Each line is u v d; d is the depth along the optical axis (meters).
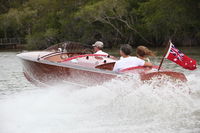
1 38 83.62
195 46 50.91
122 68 8.37
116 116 6.78
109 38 62.62
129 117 6.65
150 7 51.88
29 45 69.50
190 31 51.19
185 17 44.94
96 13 55.81
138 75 7.63
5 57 36.88
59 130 5.97
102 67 9.39
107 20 60.06
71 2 67.50
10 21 79.25
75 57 10.14
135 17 59.81
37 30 73.94
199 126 5.87
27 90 11.18
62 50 11.36
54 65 9.61
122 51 8.69
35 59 10.62
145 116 6.62
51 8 75.00
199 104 7.14
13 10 80.50
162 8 46.50
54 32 66.38
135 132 5.70
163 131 5.66
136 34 58.97
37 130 6.02
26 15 78.31
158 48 51.31
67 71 9.30
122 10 55.12
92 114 7.04
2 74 16.59
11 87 11.99
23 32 86.25
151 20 50.22
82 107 7.77
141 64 8.33
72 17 63.50
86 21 59.09
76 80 9.18
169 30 52.94
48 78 10.29
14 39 81.12
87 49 11.48
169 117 6.45
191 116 6.45
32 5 81.31
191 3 43.94
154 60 22.81
